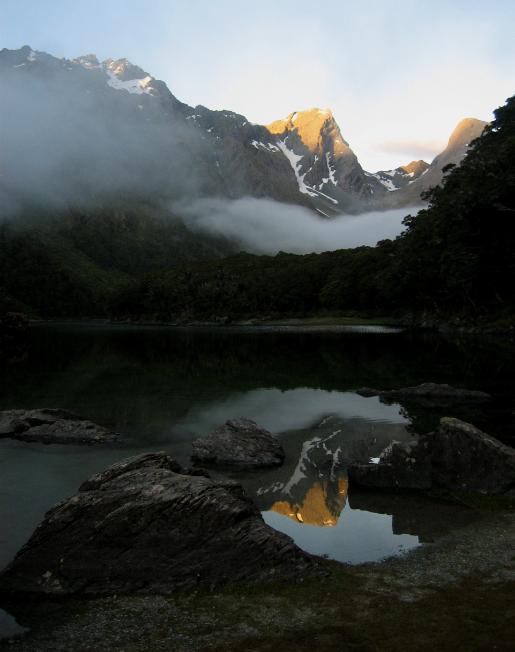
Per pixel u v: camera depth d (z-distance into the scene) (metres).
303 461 19.52
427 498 15.26
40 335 110.38
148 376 44.31
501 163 76.44
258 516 12.28
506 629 8.32
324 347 69.69
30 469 18.98
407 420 25.58
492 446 15.62
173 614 9.35
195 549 10.66
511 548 11.58
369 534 12.77
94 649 8.41
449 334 86.88
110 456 20.66
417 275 103.38
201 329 134.62
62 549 10.86
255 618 9.05
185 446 22.05
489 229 82.62
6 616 9.55
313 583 10.15
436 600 9.35
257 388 37.19
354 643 8.13
